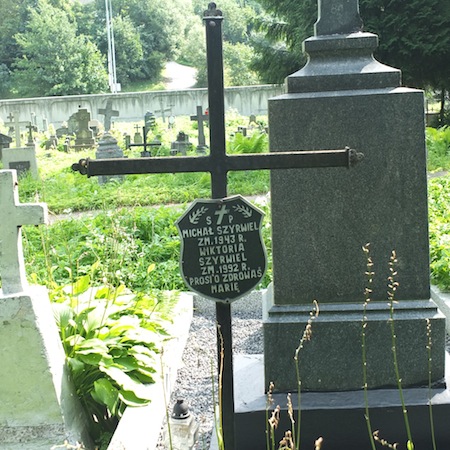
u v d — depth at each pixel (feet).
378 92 13.47
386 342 13.71
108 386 14.80
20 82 197.98
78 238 29.55
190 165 11.62
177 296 21.43
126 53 219.82
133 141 87.71
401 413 13.17
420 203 13.62
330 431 13.28
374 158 13.58
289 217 13.87
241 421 13.37
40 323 13.87
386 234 13.73
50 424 13.99
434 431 13.17
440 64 75.97
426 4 72.79
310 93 13.71
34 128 101.24
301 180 13.78
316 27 14.21
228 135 85.51
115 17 226.79
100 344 15.24
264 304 15.15
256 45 87.97
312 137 13.58
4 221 13.79
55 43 197.36
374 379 13.78
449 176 43.34
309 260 13.89
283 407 13.35
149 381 15.71
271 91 129.08
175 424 13.26
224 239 11.51
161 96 132.36
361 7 74.84
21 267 14.05
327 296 13.92
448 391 13.53
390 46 73.87
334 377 13.84
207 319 24.13
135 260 27.20
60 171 64.34
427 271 13.73
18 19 215.10
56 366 14.11
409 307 13.73
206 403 16.79
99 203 45.88
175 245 28.60
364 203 13.70
